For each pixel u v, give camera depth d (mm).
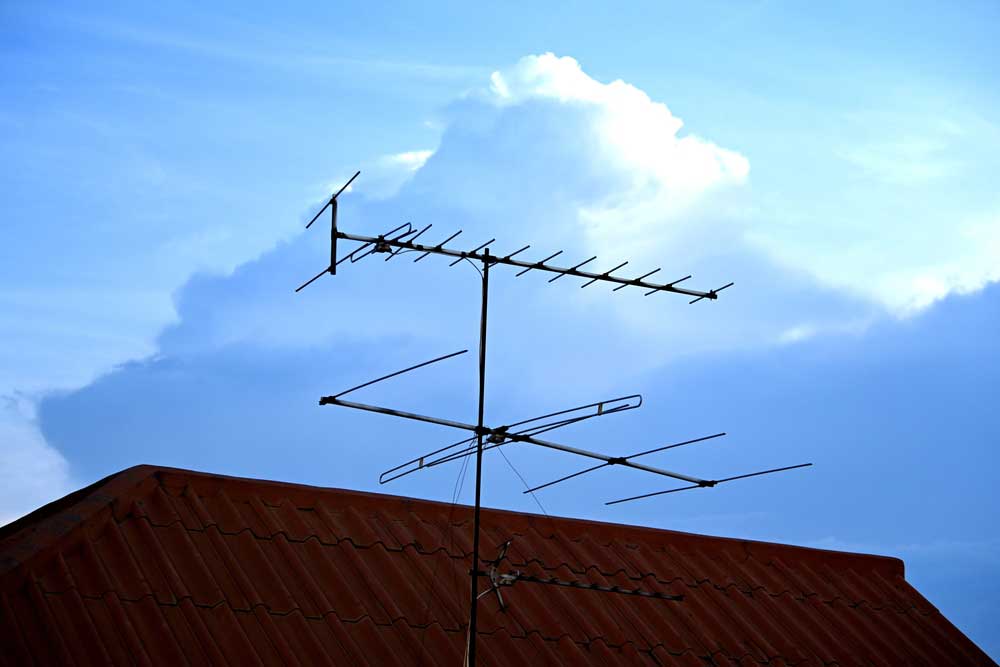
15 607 10141
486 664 11766
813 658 14211
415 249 9461
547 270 10008
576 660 12398
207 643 10547
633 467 10695
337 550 12742
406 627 11836
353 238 9312
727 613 14523
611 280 10172
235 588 11469
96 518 11547
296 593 11766
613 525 15328
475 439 9992
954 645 15781
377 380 9734
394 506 13852
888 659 14906
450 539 13695
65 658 9688
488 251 9875
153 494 12367
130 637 10195
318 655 10992
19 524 12680
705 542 15852
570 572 13992
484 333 9891
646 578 14539
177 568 11414
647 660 12922
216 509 12648
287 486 13289
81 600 10430
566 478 11906
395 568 12703
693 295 10375
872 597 16344
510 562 13719
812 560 16578
